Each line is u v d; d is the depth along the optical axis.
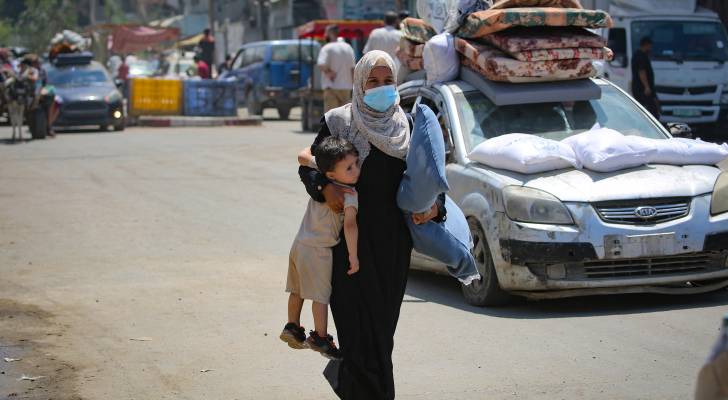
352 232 7.98
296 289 8.47
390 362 8.24
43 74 41.94
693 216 12.47
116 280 15.12
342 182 8.00
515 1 14.48
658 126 14.49
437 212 8.23
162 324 12.58
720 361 5.33
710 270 12.70
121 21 118.69
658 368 10.20
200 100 49.69
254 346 11.54
